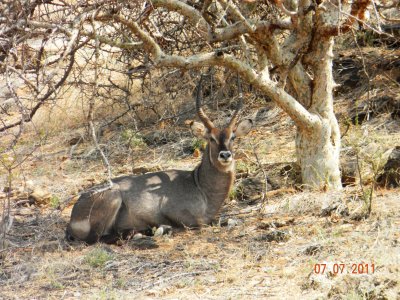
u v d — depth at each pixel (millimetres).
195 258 16984
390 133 25203
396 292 13250
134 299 14578
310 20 20219
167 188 19828
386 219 17734
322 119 20984
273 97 20203
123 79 31500
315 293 14062
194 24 19469
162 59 18594
